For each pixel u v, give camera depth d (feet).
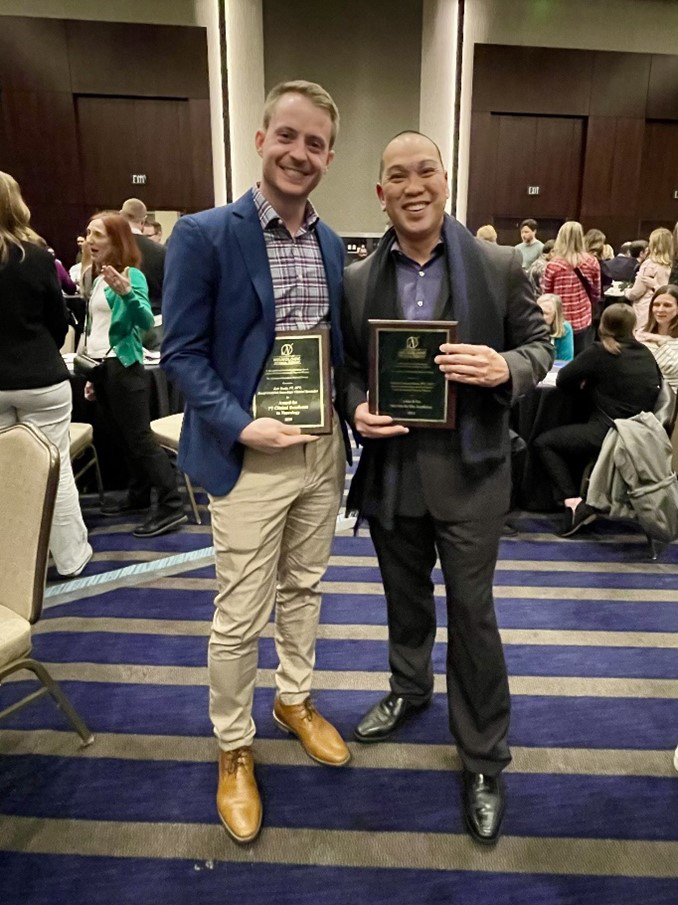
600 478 9.41
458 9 25.82
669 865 4.86
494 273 4.45
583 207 28.86
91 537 10.01
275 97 4.16
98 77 24.75
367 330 4.63
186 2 24.45
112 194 26.03
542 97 27.27
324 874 4.76
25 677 6.81
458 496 4.61
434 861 4.88
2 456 5.29
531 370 4.34
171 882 4.69
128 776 5.59
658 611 8.15
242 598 4.84
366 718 6.03
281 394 4.44
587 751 5.92
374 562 9.28
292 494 4.77
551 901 4.58
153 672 6.91
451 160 27.43
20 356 7.66
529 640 7.50
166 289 4.37
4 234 7.23
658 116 28.30
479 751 5.07
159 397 10.79
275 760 5.77
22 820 5.16
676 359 10.85
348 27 28.81
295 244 4.49
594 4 26.48
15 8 23.81
